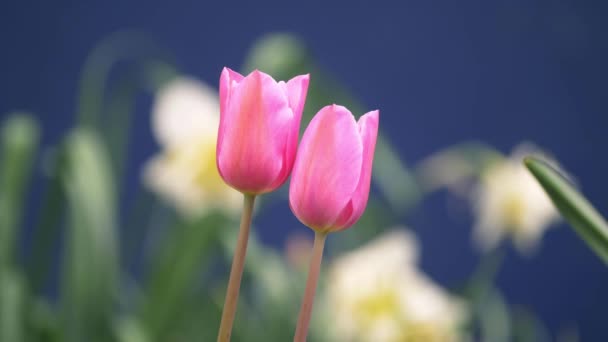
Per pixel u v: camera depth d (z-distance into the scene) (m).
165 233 2.84
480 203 3.10
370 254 2.53
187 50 5.10
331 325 2.47
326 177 1.21
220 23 5.12
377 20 5.25
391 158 3.09
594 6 5.28
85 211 2.22
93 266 2.20
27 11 4.97
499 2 5.28
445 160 3.21
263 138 1.21
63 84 5.02
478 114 5.33
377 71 5.27
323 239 1.22
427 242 5.16
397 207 3.12
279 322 2.49
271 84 1.21
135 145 4.94
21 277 2.38
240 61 5.15
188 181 2.48
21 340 2.28
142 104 4.93
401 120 5.29
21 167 2.39
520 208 2.86
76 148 2.31
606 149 5.33
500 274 5.25
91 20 5.01
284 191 2.93
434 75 5.29
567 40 5.30
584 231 1.31
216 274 3.02
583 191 5.34
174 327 2.57
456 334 2.73
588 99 5.32
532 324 3.37
